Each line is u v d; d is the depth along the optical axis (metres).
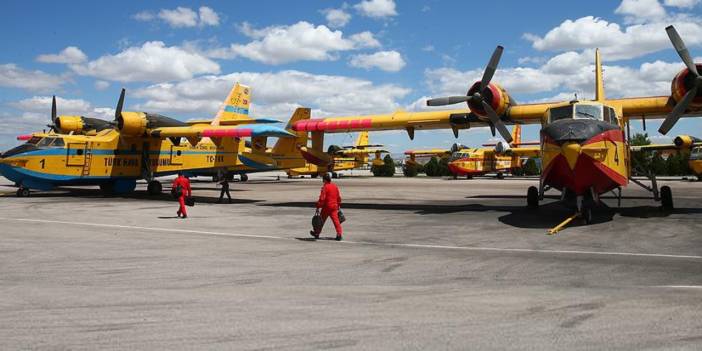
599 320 4.83
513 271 7.37
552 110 13.90
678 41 13.27
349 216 15.71
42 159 22.19
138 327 4.64
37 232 11.66
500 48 15.13
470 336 4.39
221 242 10.40
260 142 26.62
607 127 12.67
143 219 14.83
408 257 8.60
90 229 12.39
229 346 4.14
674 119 13.66
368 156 62.97
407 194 26.91
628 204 18.62
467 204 20.05
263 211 17.53
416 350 4.05
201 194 27.16
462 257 8.61
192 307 5.35
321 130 19.61
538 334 4.43
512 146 54.94
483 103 15.33
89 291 6.05
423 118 17.16
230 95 31.81
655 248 9.39
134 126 23.75
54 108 26.89
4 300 5.58
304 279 6.83
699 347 4.07
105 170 24.00
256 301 5.61
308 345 4.17
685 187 31.77
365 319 4.91
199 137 23.23
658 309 5.20
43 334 4.41
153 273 7.18
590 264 7.88
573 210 16.44
